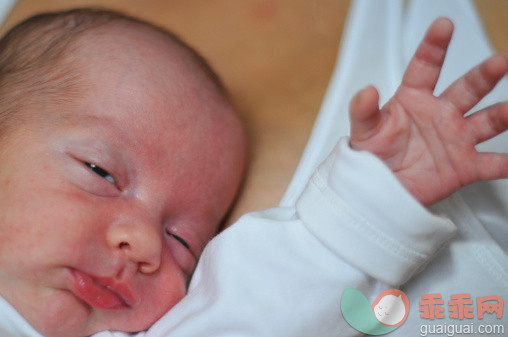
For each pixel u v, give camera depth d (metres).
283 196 1.09
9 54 1.01
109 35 1.02
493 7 1.38
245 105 1.24
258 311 0.77
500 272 0.88
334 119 1.07
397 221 0.71
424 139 0.75
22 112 0.90
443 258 0.88
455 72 1.14
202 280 0.85
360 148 0.75
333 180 0.74
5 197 0.83
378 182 0.71
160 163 0.92
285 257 0.78
